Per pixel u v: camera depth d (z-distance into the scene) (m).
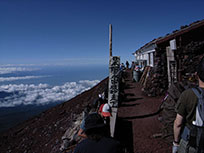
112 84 7.14
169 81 9.68
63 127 13.10
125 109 8.62
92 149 1.51
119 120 7.00
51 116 20.98
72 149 5.61
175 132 1.93
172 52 9.16
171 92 4.87
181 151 1.84
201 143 1.64
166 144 4.73
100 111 4.37
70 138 7.92
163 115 5.11
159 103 8.98
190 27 8.68
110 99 6.93
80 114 12.34
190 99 1.75
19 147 16.34
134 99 10.46
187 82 5.12
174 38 9.20
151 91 10.67
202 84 1.82
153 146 4.70
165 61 10.23
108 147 1.51
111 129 4.98
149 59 15.82
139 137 5.33
